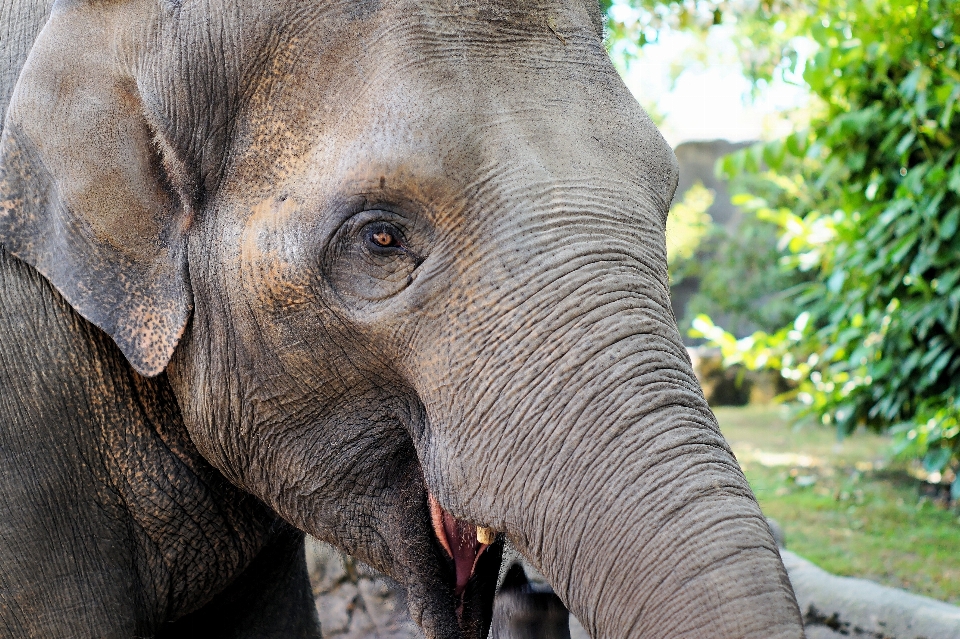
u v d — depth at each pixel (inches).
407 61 73.9
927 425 236.8
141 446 91.8
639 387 68.1
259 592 113.2
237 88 78.9
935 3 216.2
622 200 73.7
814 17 232.5
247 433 85.2
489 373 71.4
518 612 108.6
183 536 96.1
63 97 81.7
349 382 80.2
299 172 77.2
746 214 613.9
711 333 292.4
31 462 87.4
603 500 66.6
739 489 65.4
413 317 74.4
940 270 238.1
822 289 273.3
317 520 86.4
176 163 81.0
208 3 79.6
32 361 87.5
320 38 76.1
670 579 63.0
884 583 199.0
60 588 88.9
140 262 82.9
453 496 73.5
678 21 230.4
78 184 81.7
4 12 93.4
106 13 82.4
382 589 166.2
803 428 407.5
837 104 235.9
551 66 76.5
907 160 237.1
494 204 72.2
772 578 61.8
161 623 99.3
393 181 73.0
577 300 70.3
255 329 80.8
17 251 82.6
